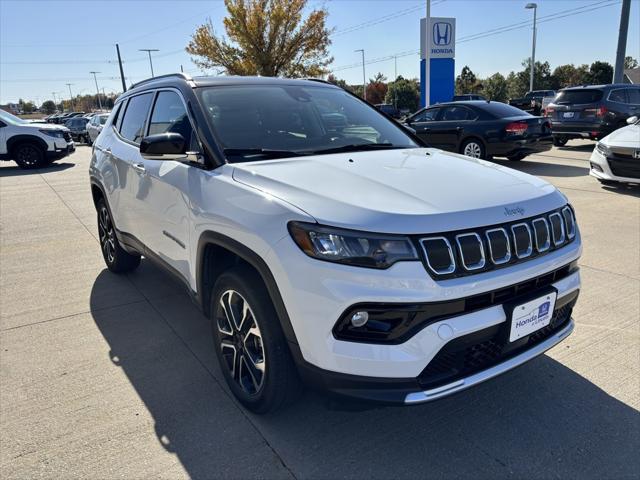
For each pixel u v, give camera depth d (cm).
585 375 301
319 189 232
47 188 1052
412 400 205
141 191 363
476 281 210
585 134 1339
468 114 1097
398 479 225
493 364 226
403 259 202
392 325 204
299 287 213
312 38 2777
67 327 378
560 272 253
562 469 229
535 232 235
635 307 389
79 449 245
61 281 478
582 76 6756
